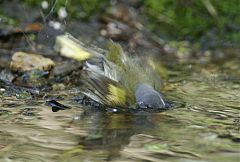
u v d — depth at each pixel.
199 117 6.49
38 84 8.20
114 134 5.64
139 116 6.44
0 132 5.65
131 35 12.35
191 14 13.20
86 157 4.88
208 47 12.46
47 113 6.53
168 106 6.99
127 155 4.96
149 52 11.63
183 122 6.22
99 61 7.01
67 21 11.95
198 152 5.09
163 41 12.41
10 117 6.30
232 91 8.14
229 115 6.63
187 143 5.38
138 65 7.21
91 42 11.42
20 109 6.71
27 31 11.25
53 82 8.35
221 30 13.10
